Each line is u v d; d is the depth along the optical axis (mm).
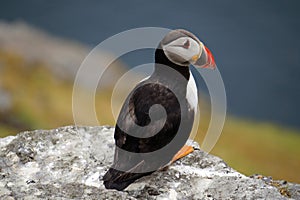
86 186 6652
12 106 18266
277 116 26625
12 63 21688
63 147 7539
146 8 35375
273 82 29453
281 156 18891
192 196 6641
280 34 34188
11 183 6770
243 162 17812
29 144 7539
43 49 23656
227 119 22500
